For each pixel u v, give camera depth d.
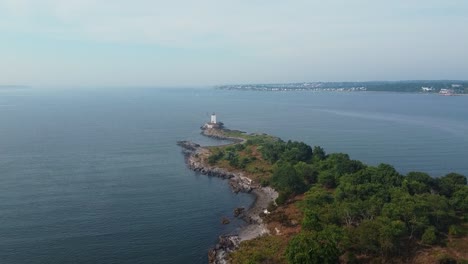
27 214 125.06
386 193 112.69
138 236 111.38
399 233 88.50
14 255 99.00
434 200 103.62
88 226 116.94
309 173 145.50
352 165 144.12
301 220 111.75
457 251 87.75
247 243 104.38
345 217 101.38
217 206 136.75
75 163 192.75
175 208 134.00
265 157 184.38
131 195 146.25
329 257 80.31
